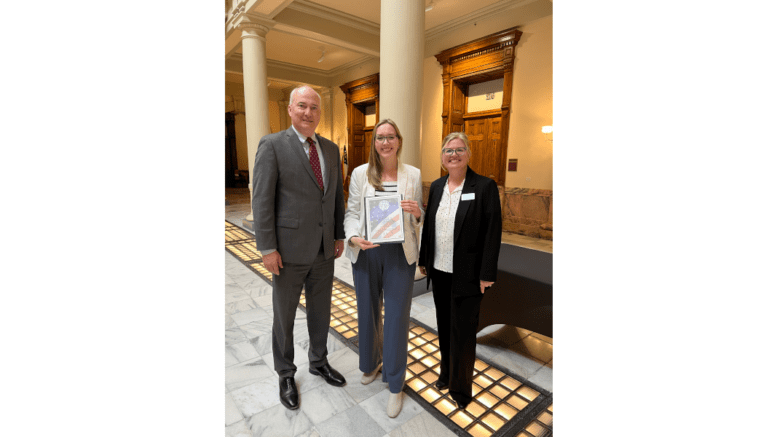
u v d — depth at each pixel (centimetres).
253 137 798
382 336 267
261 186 212
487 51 788
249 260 586
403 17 407
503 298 295
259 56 777
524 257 324
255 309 396
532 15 711
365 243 214
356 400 242
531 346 315
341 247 262
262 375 273
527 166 754
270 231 215
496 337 330
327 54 1134
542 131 721
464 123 910
